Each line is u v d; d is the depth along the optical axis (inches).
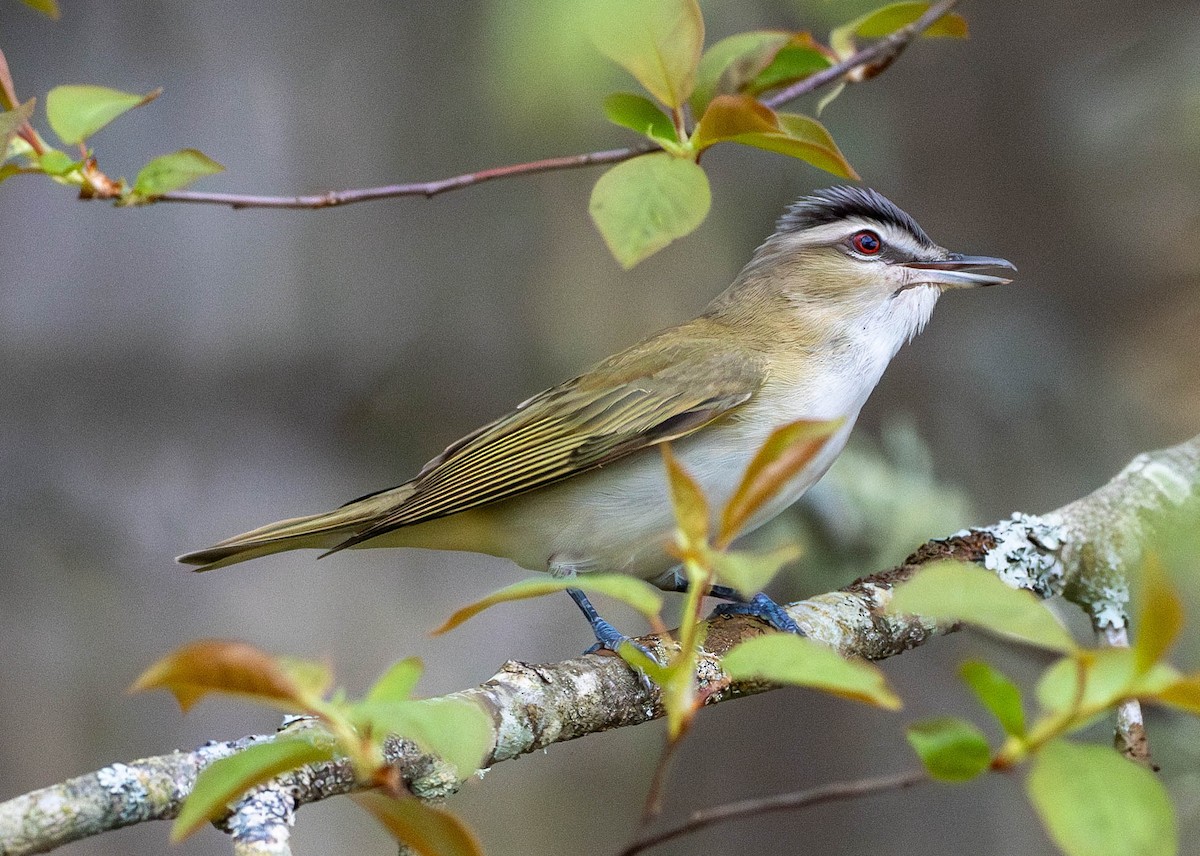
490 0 446.3
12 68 433.4
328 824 457.1
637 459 349.1
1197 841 378.0
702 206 231.3
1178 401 547.2
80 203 439.5
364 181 463.8
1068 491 536.4
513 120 454.9
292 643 456.1
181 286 450.6
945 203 579.8
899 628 324.8
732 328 370.9
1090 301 572.7
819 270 372.8
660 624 149.3
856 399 371.9
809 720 538.3
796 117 267.7
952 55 585.9
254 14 452.8
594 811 498.9
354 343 467.8
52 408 440.5
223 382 457.4
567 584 150.4
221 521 452.4
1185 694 140.2
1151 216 571.2
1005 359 555.2
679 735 149.9
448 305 474.9
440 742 139.5
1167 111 557.6
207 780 141.8
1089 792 140.0
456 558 481.4
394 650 467.2
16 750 422.6
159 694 437.7
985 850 530.9
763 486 150.7
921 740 152.5
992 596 145.5
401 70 463.8
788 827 531.2
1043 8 590.9
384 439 474.0
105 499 442.9
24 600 431.2
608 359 366.3
